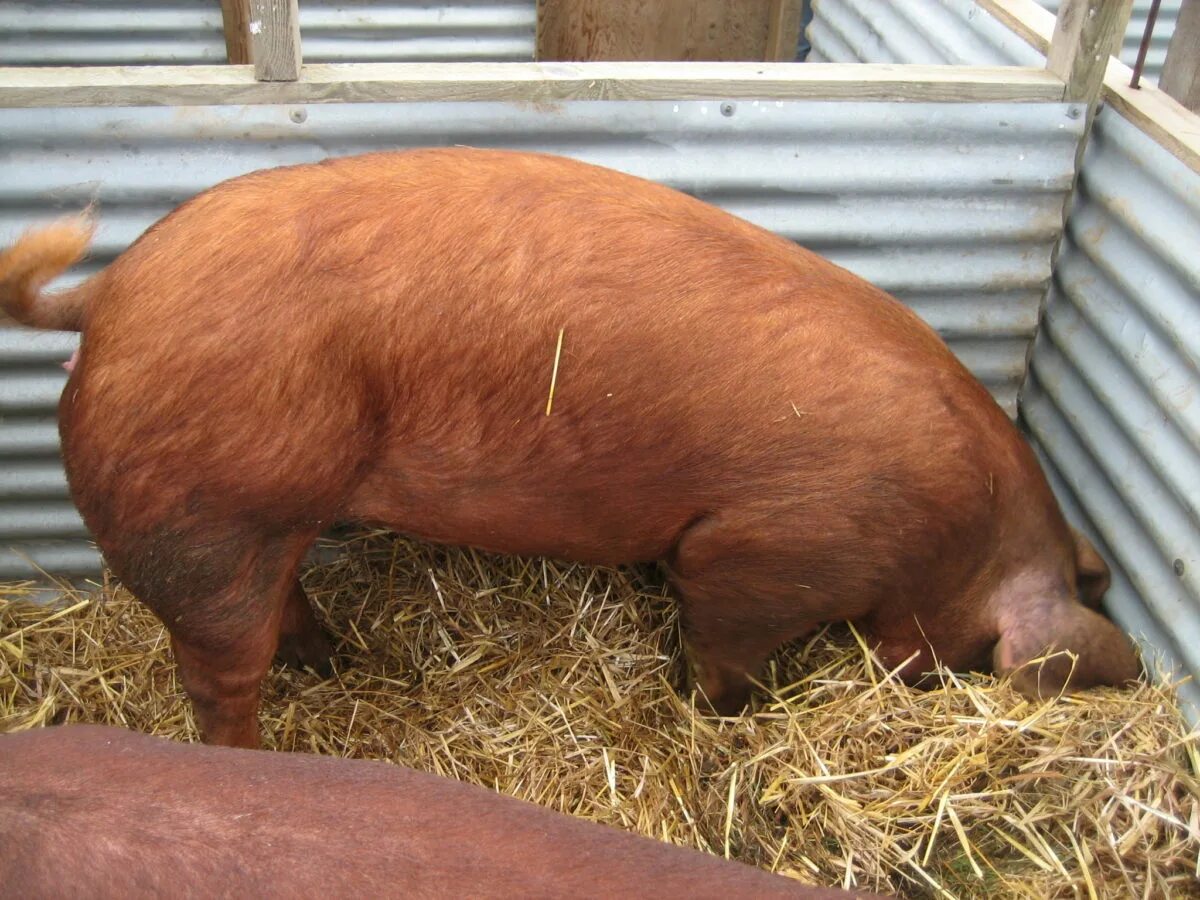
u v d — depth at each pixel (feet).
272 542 7.25
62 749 4.75
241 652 7.51
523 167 7.22
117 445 6.73
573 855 4.27
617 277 7.00
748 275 7.27
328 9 15.43
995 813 8.12
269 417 6.73
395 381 6.95
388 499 7.54
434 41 15.88
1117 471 9.53
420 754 8.94
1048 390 10.39
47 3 14.49
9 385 9.32
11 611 10.11
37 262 6.72
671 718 9.17
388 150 8.52
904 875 7.97
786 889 4.25
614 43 15.26
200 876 4.13
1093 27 8.99
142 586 7.16
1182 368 8.75
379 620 9.70
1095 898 7.69
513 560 9.86
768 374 7.22
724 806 8.50
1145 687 8.87
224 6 14.02
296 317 6.65
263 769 4.66
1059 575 8.62
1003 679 8.59
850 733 8.59
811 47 14.78
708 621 8.43
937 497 7.72
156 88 8.23
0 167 8.41
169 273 6.63
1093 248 9.64
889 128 9.23
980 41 10.83
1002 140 9.41
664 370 7.10
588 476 7.41
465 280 6.84
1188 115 8.99
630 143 9.03
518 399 7.07
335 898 4.06
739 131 9.08
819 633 9.34
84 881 4.16
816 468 7.45
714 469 7.44
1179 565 8.87
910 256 9.87
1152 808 7.94
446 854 4.20
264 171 7.06
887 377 7.47
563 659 9.43
